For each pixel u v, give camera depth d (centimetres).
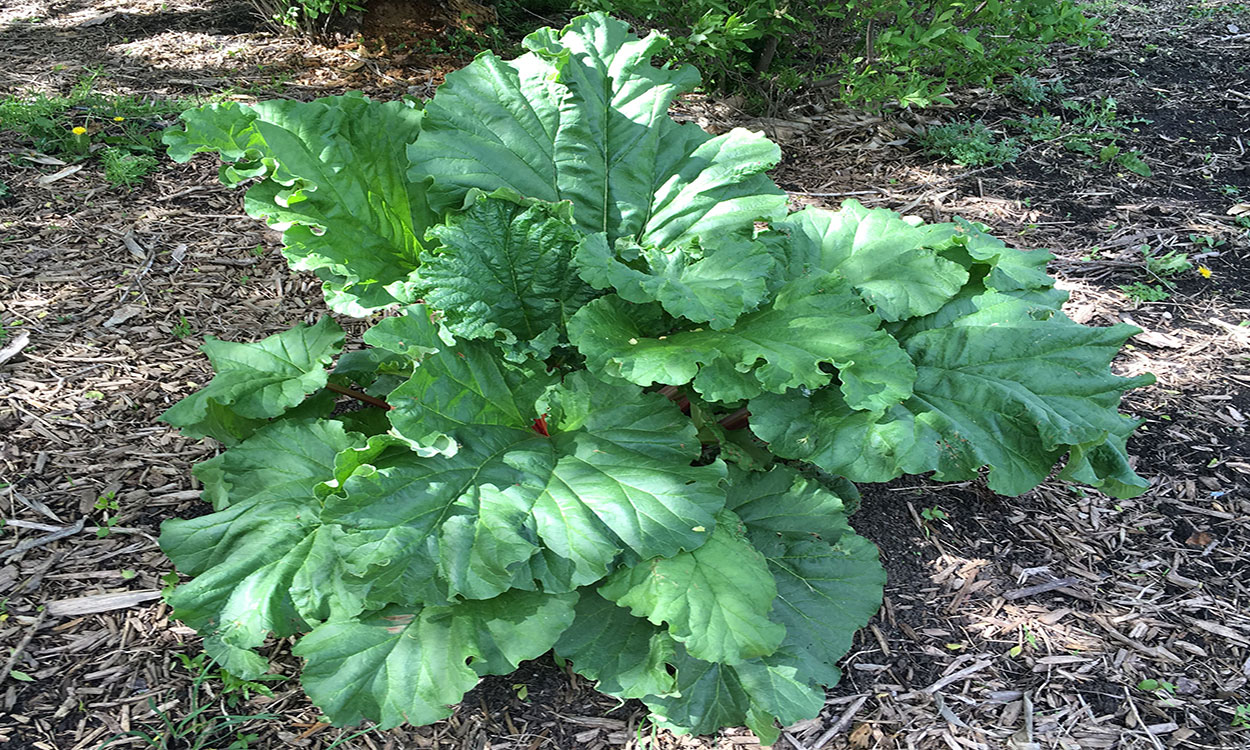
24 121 573
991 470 266
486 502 252
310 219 292
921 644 311
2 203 500
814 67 680
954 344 295
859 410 274
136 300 441
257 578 254
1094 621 322
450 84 316
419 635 251
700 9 586
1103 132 649
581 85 323
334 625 253
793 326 273
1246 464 390
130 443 361
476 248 290
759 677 266
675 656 263
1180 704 295
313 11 709
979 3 607
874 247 317
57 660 282
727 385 264
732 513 269
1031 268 328
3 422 361
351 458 248
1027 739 282
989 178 597
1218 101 696
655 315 302
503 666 247
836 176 596
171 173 545
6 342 402
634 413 278
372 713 243
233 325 434
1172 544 354
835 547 291
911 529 354
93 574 308
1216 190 593
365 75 694
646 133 327
